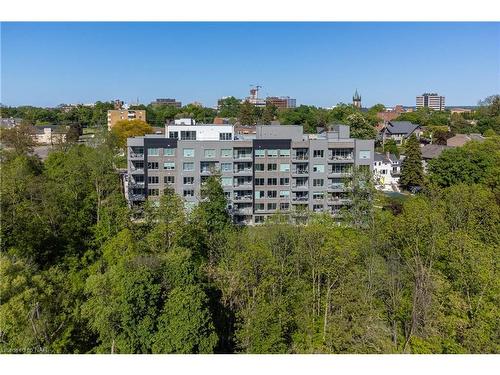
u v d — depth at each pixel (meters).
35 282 30.41
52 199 50.44
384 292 37.25
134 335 28.69
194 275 33.16
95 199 57.66
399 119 165.62
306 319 34.38
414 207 45.53
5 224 43.28
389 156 110.44
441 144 123.06
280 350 30.52
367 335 31.05
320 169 68.75
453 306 31.31
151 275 30.77
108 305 30.09
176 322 28.22
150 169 66.56
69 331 30.58
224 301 34.53
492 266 33.06
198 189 66.62
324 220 46.81
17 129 88.38
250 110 151.12
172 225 45.25
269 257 37.06
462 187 52.38
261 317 31.09
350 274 36.38
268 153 67.94
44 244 45.75
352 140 69.50
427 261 38.41
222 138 72.00
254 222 68.25
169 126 71.19
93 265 41.97
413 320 32.56
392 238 43.34
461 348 29.08
